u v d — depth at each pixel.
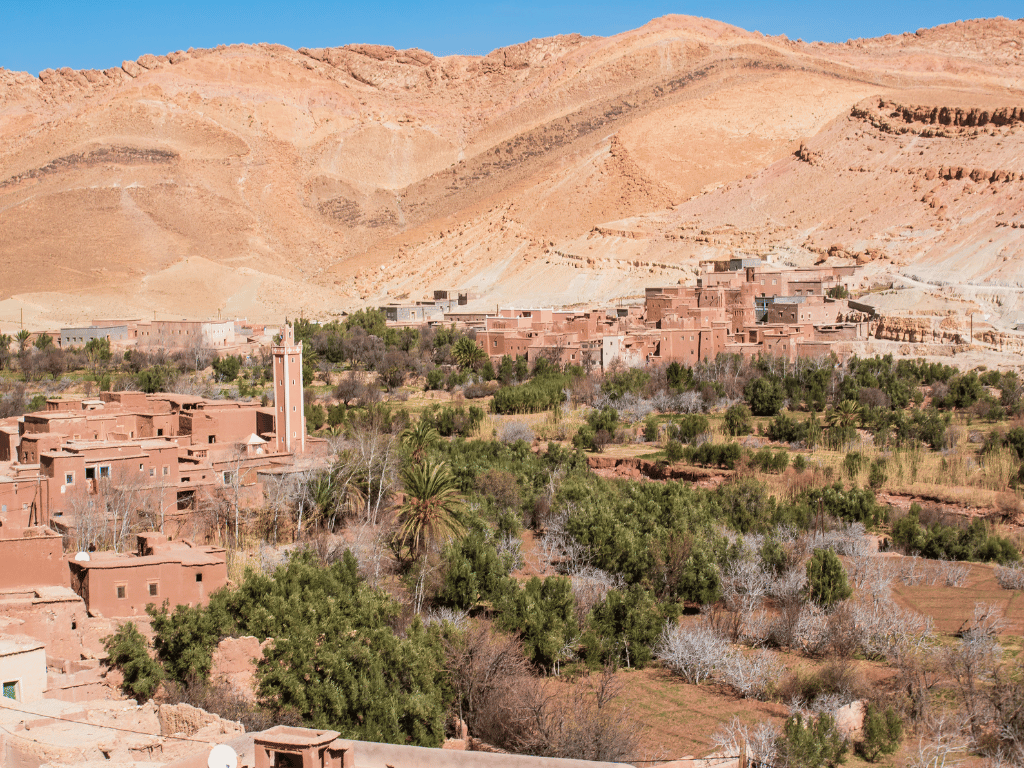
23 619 38.81
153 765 26.80
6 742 28.56
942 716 39.03
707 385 115.75
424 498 59.41
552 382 114.56
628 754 35.72
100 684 37.12
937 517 72.75
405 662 40.03
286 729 27.89
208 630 40.41
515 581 52.97
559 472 79.19
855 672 43.59
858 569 60.53
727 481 82.69
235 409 76.94
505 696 39.38
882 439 94.50
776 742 35.88
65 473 58.75
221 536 59.72
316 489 63.78
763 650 47.28
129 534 55.59
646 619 48.41
